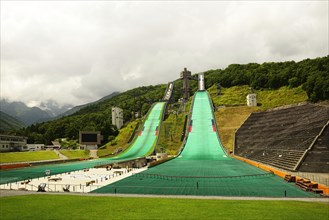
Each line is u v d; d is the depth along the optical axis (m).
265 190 47.69
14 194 45.31
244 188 49.81
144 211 31.56
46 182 61.28
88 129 188.75
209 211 31.14
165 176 66.69
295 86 193.50
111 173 75.44
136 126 172.12
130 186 53.75
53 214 31.00
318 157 66.00
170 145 139.62
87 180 63.41
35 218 29.62
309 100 156.75
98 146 158.38
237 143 124.44
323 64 185.50
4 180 65.69
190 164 92.69
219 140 132.62
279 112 129.12
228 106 177.50
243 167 82.38
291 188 49.19
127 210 32.19
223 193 45.72
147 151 133.25
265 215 29.23
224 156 114.06
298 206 33.59
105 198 40.31
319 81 149.12
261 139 113.19
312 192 45.28
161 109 190.62
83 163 108.31
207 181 58.50
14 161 109.44
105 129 167.25
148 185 54.66
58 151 136.38
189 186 52.84
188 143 132.75
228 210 31.56
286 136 96.75
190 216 29.11
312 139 75.75
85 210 32.56
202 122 153.00
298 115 113.88
